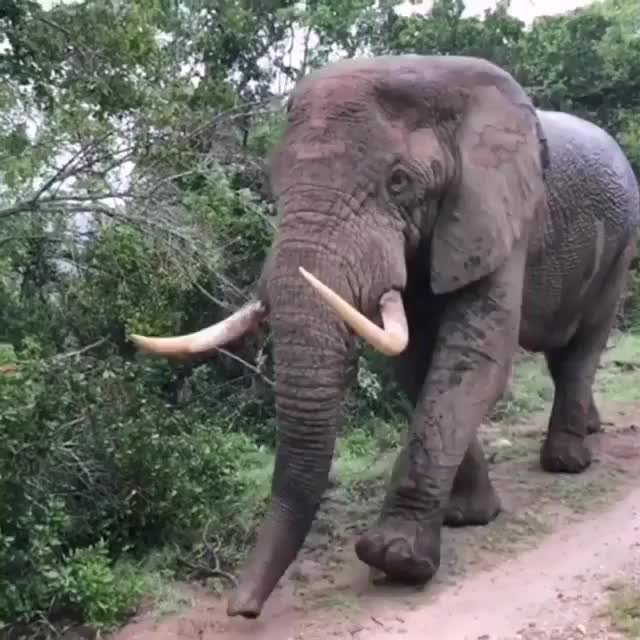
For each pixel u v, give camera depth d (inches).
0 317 349.4
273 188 227.1
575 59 593.9
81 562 233.6
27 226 338.0
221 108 370.9
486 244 236.8
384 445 354.0
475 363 242.7
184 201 337.4
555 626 216.1
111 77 326.0
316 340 211.3
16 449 231.3
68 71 324.8
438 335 248.1
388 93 228.8
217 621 227.8
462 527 273.7
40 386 255.3
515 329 247.8
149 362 341.1
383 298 219.3
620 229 318.0
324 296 199.8
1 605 221.0
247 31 441.1
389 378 378.6
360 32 476.7
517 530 271.6
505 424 393.1
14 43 315.3
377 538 234.5
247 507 282.4
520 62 568.1
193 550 260.8
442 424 239.3
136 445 257.6
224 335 217.8
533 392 432.5
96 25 323.6
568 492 300.8
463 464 272.8
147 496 259.0
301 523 212.7
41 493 239.9
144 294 336.5
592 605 225.3
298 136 223.5
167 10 420.5
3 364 267.4
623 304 580.1
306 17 448.5
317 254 214.8
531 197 247.8
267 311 223.3
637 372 475.5
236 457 295.6
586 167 303.4
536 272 285.3
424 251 240.1
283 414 212.2
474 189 236.7
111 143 328.2
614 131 623.8
